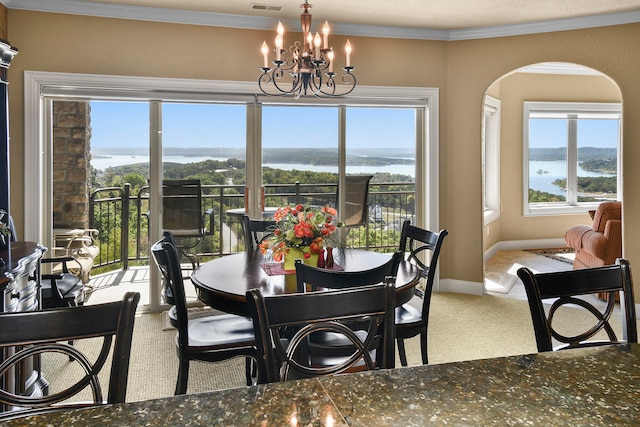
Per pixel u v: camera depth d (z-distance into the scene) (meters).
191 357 2.21
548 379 0.98
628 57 4.02
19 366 2.16
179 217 4.22
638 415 0.83
